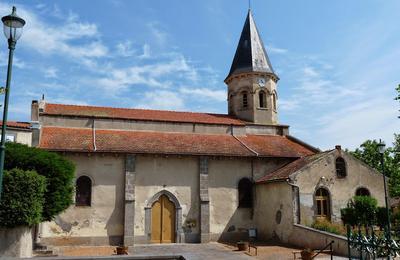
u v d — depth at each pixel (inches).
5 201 541.6
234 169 978.1
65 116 973.8
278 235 885.8
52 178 631.8
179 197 921.5
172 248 817.5
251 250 773.3
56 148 828.6
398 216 765.9
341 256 665.0
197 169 948.0
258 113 1203.2
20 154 609.9
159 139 976.3
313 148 1051.9
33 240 711.7
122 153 887.7
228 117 1220.5
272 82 1246.3
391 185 1312.7
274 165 1012.5
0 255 537.3
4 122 411.2
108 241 853.2
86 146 864.9
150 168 915.4
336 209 877.2
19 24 424.5
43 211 622.5
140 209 888.3
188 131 1063.6
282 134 1176.2
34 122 852.6
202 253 741.9
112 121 1004.6
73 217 844.0
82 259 376.5
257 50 1263.5
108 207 868.0
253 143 1056.2
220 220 940.0
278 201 895.7
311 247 768.3
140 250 789.2
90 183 869.2
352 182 908.6
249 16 1318.9
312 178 872.3
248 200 980.6
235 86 1246.9
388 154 1386.6
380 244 393.7
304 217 844.6
